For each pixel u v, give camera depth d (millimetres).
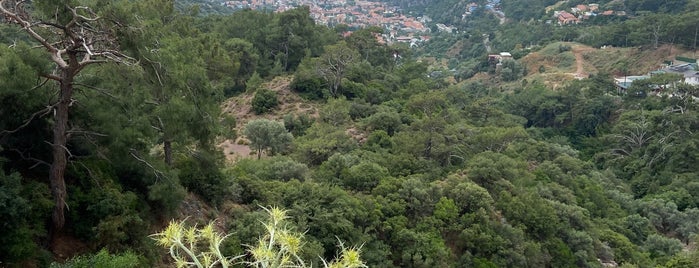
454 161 36406
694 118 52156
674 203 39656
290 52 58719
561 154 47531
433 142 35156
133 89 13703
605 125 64750
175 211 15664
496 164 31531
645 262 29203
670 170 47625
